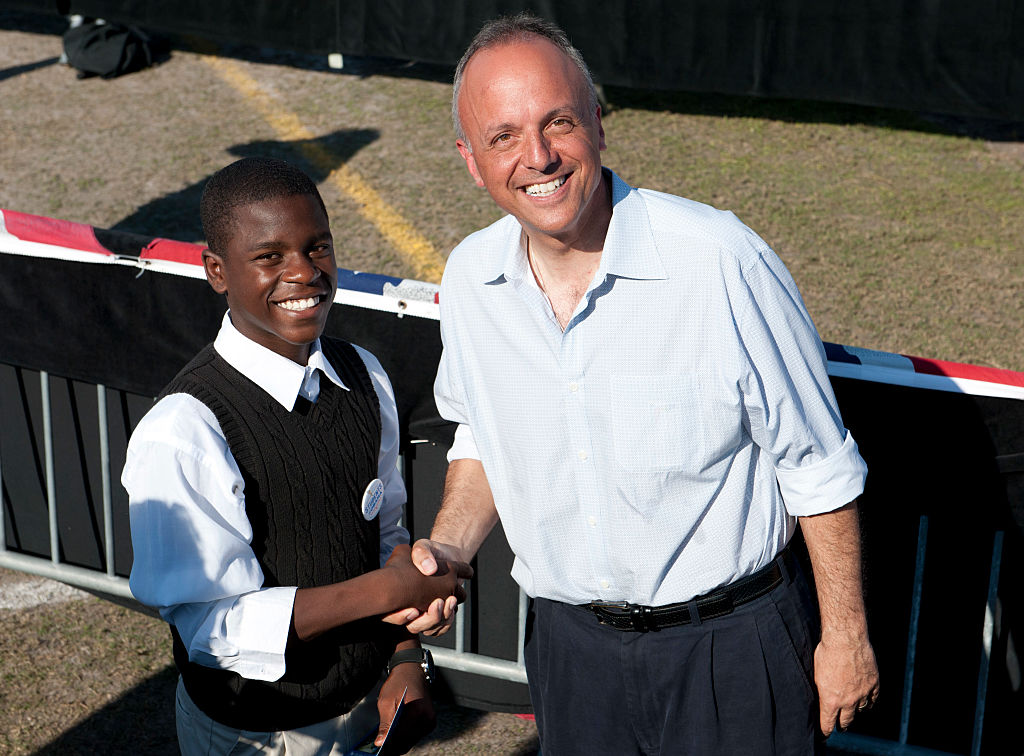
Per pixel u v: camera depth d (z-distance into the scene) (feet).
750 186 21.58
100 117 25.00
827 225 19.97
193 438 5.13
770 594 5.82
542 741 6.81
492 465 6.14
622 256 5.25
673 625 5.84
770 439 5.39
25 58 28.71
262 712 5.62
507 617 8.94
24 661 10.24
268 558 5.46
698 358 5.32
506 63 5.03
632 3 22.66
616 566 5.82
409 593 5.59
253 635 5.18
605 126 24.45
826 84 22.53
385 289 8.00
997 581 7.54
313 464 5.49
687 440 5.44
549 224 5.15
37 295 9.01
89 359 9.11
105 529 9.88
